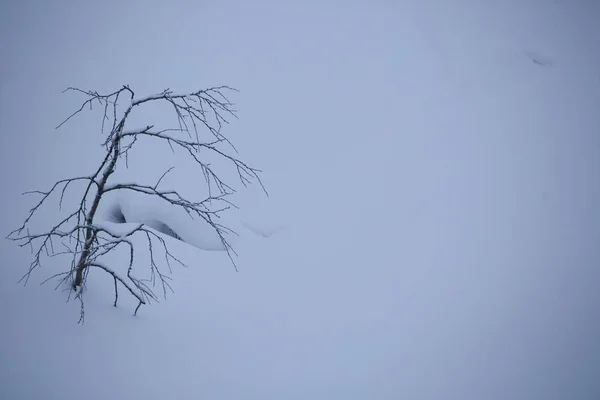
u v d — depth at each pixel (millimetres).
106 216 10602
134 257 9062
